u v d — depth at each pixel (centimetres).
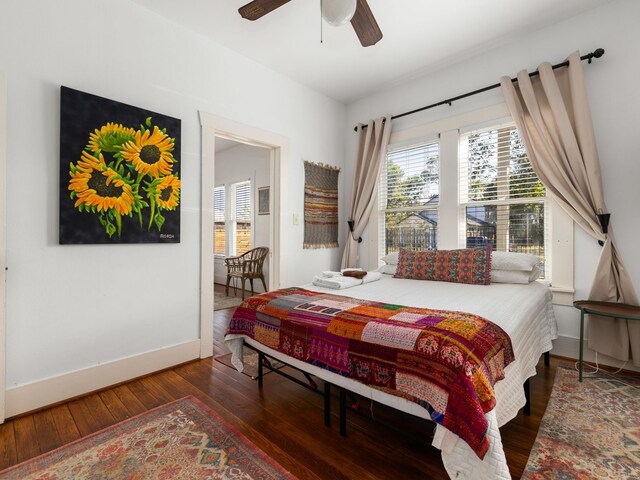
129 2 232
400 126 366
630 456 148
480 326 138
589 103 249
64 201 201
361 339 145
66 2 204
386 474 140
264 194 562
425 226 351
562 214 263
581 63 248
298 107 359
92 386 214
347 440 164
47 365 198
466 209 319
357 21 195
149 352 243
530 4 241
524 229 287
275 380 233
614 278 240
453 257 272
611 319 240
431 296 206
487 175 305
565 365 251
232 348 212
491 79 298
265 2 180
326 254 398
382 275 313
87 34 212
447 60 314
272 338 183
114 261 226
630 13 234
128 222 229
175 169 254
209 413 189
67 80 204
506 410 134
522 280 248
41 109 195
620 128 238
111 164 220
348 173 420
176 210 255
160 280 250
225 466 145
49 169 198
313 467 144
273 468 143
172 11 244
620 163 239
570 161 251
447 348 121
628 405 193
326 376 162
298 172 361
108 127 218
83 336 212
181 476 139
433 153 344
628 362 240
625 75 236
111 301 224
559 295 265
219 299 513
